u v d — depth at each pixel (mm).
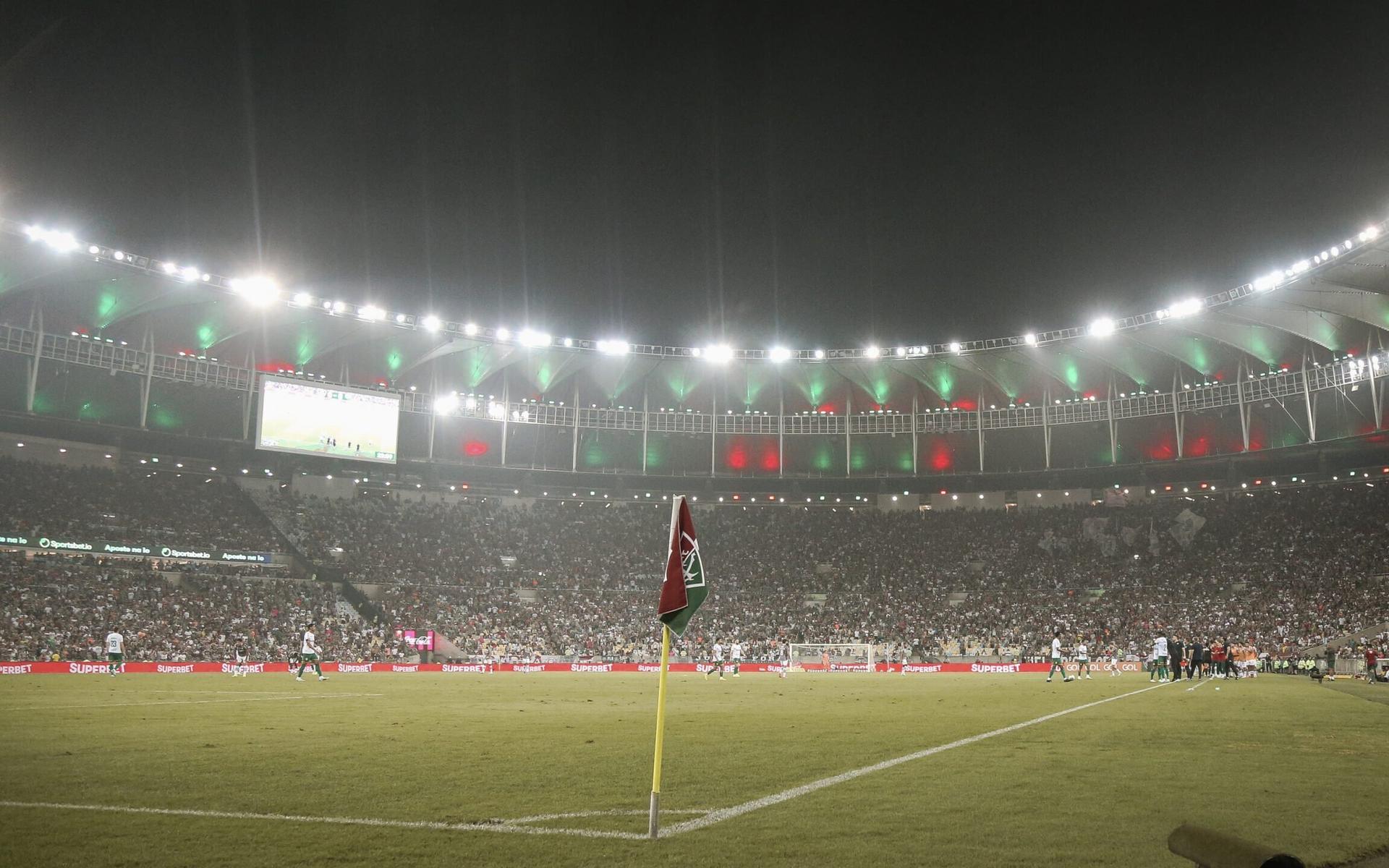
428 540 72812
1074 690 32375
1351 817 8266
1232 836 4379
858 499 84188
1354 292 57000
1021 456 79938
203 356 65812
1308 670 49500
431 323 67625
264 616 57938
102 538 58406
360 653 57500
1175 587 67688
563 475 79688
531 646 62531
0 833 7547
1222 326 65125
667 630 7840
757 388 80375
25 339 58375
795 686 36531
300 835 7477
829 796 9320
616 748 13625
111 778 10500
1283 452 67750
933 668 59938
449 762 11977
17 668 43844
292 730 16359
